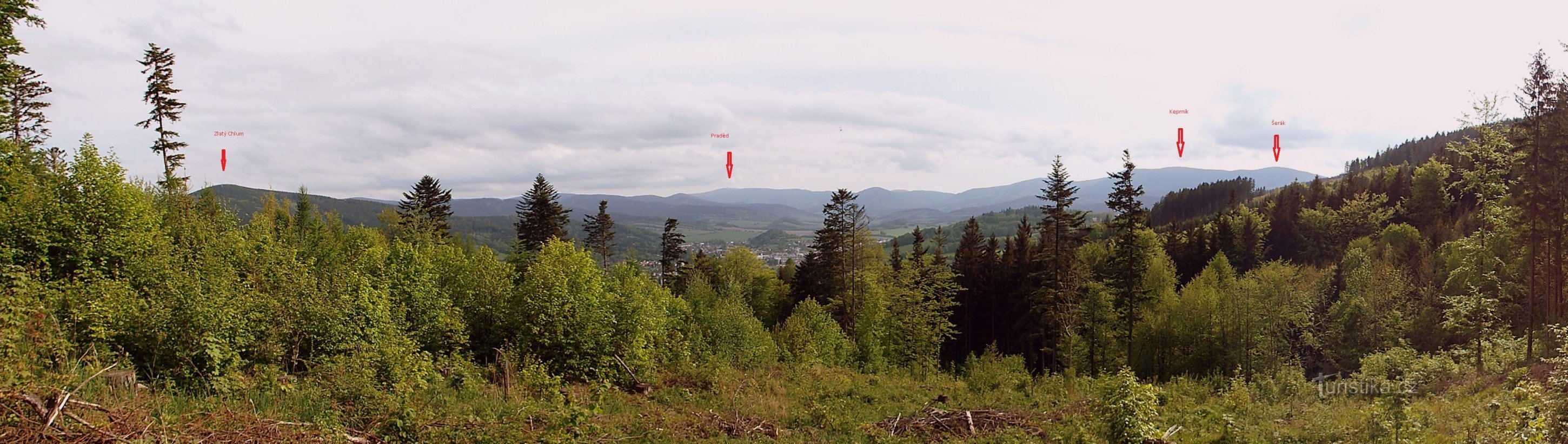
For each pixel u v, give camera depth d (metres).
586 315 18.86
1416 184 73.19
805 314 34.84
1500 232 29.08
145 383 9.96
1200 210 139.62
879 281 52.03
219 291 11.68
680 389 18.41
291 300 13.01
